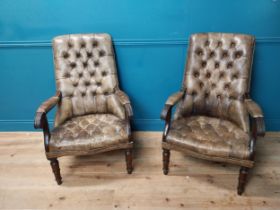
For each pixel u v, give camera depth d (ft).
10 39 6.48
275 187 5.43
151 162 6.30
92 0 6.03
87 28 6.35
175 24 6.20
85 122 5.82
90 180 5.79
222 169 6.00
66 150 5.10
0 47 6.59
